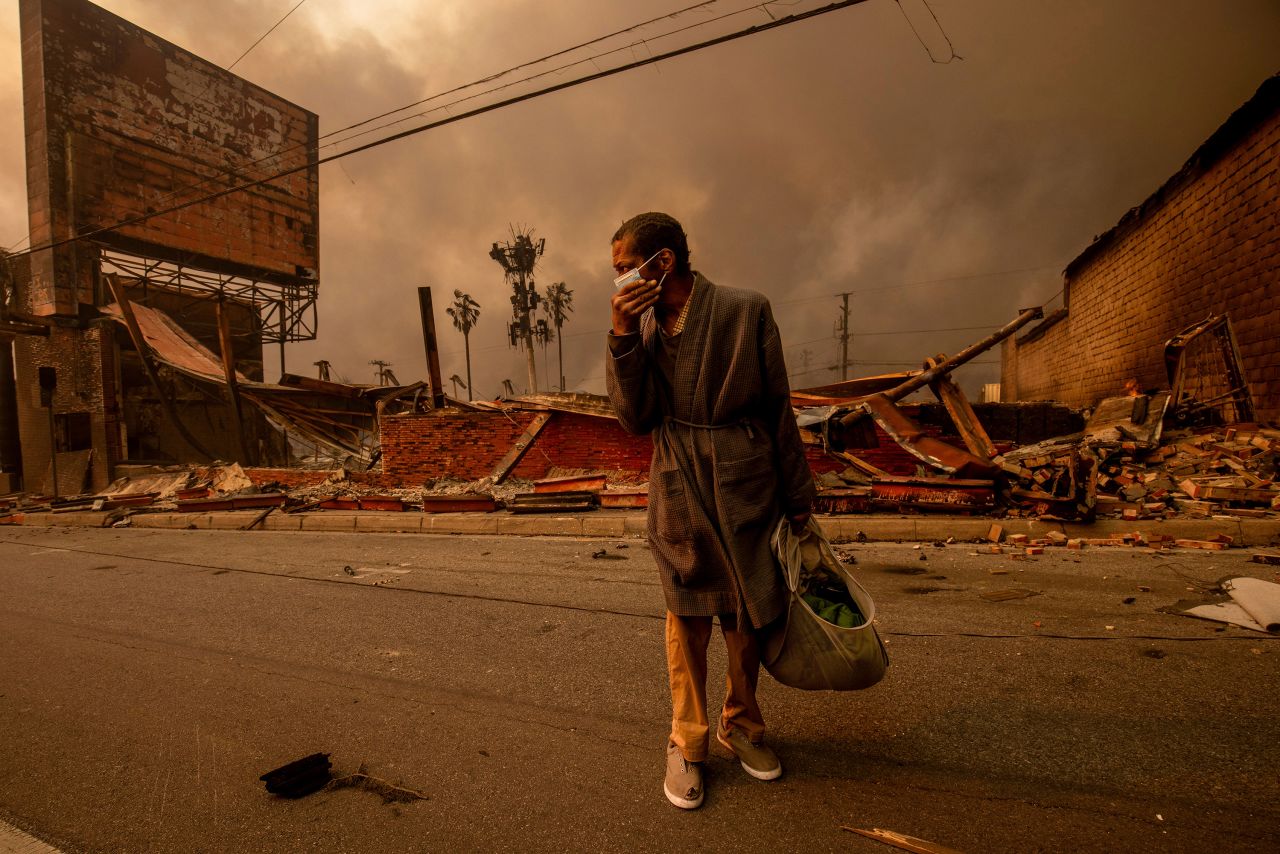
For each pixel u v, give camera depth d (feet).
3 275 69.21
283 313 91.45
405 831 5.65
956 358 23.71
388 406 54.80
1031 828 5.24
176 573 18.94
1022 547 16.74
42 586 17.92
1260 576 12.32
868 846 5.12
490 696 8.63
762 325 5.49
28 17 67.77
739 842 5.25
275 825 5.82
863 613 5.74
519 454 34.63
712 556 5.57
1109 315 52.54
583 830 5.53
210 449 72.54
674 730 6.03
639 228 5.40
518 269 164.45
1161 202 41.55
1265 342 29.68
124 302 58.39
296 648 11.11
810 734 7.04
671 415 5.74
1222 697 7.36
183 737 7.75
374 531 27.76
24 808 6.30
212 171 81.76
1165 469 22.20
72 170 67.97
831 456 26.50
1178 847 4.91
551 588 14.76
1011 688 7.95
